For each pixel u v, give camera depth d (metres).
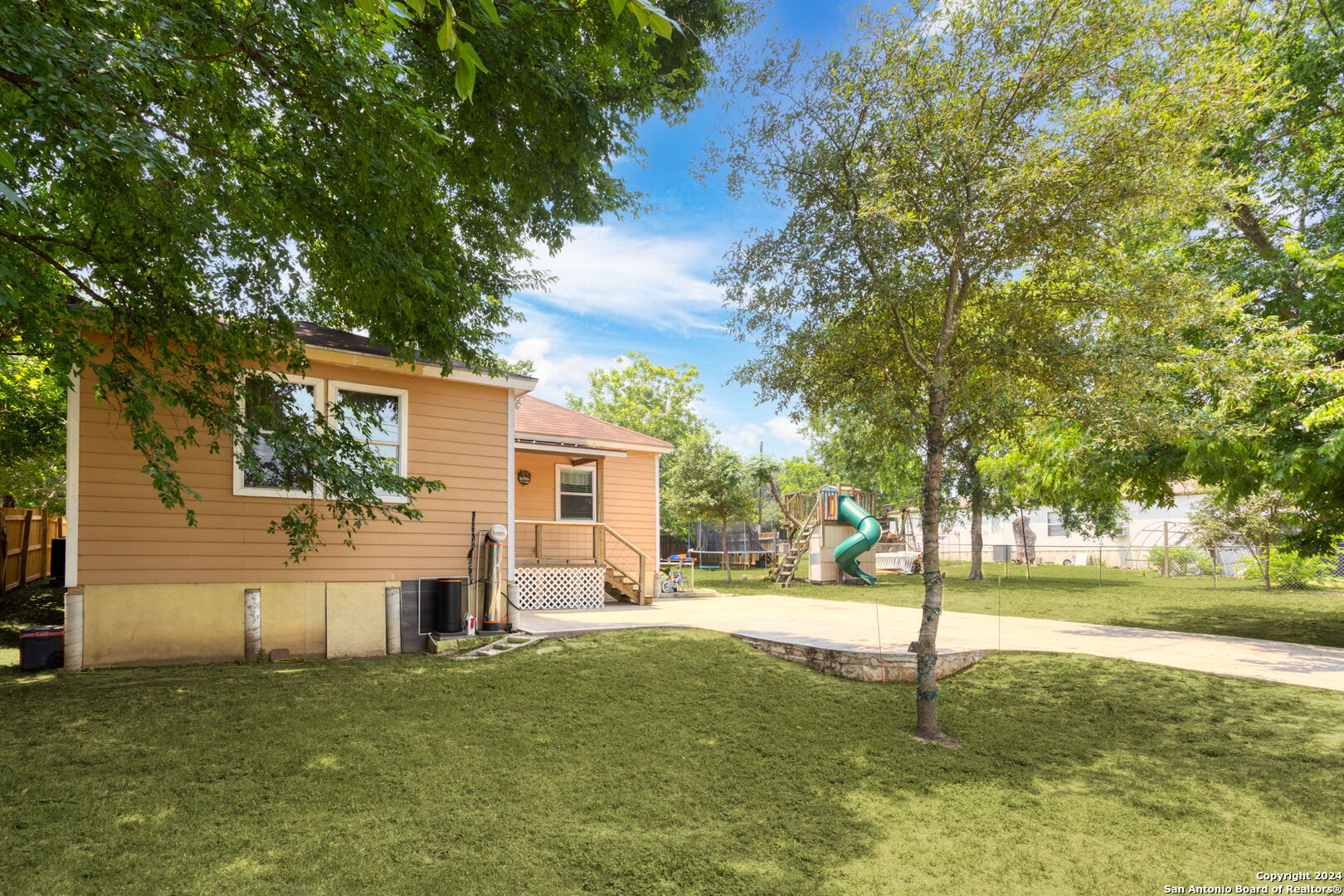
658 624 10.88
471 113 7.12
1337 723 6.54
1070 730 6.73
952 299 6.78
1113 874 4.12
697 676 8.11
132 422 6.60
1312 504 11.61
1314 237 11.73
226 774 5.00
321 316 9.32
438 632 9.73
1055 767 5.87
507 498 10.69
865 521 21.31
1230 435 9.26
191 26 4.48
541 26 6.77
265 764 5.21
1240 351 8.77
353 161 5.81
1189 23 5.98
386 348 9.53
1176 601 15.96
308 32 4.95
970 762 5.96
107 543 7.73
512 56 6.61
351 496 7.27
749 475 24.67
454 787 5.04
